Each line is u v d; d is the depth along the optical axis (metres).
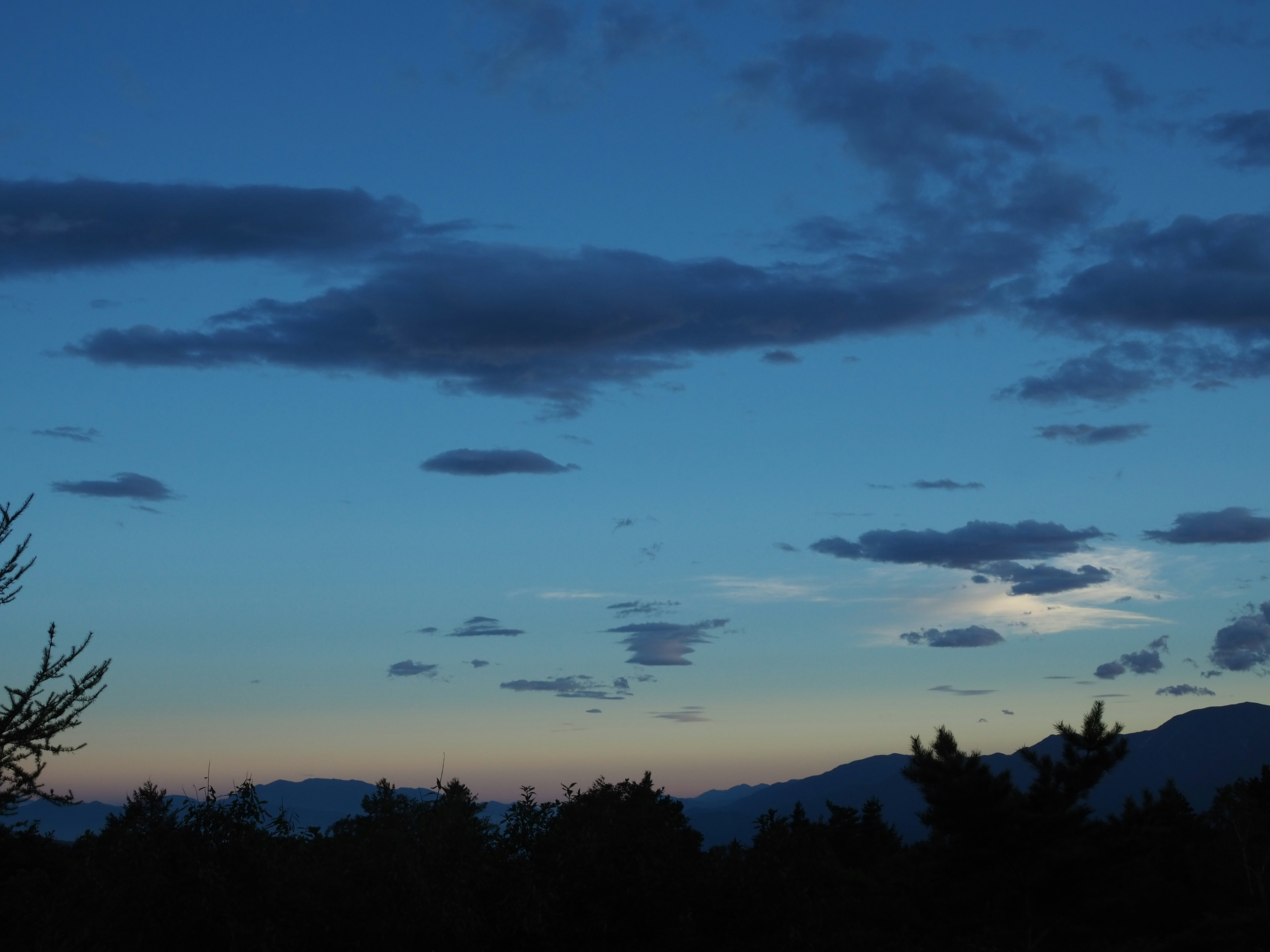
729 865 25.00
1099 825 37.66
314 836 21.72
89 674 16.23
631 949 22.72
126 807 18.86
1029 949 35.84
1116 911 40.72
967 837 36.66
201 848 18.66
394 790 22.23
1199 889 43.56
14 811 15.88
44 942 17.38
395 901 20.03
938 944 37.50
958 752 37.97
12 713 15.42
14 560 15.79
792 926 24.02
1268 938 33.81
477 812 23.34
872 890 39.31
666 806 31.73
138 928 17.64
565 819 24.72
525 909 21.69
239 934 18.03
